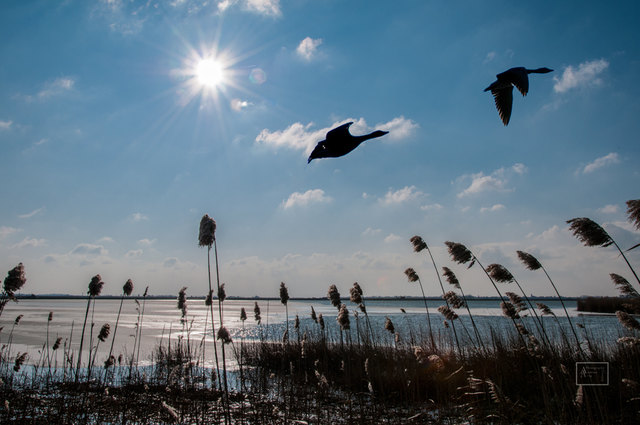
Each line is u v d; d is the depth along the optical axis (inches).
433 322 1454.2
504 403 283.3
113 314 2780.5
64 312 2972.4
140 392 493.0
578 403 275.9
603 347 459.2
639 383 275.0
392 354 559.2
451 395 387.5
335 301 487.8
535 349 360.2
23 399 428.1
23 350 900.0
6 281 292.8
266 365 682.8
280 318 2225.6
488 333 769.6
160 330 1499.8
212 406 429.7
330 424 354.9
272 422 364.5
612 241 220.4
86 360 784.9
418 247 426.9
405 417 365.1
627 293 256.4
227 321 2012.8
